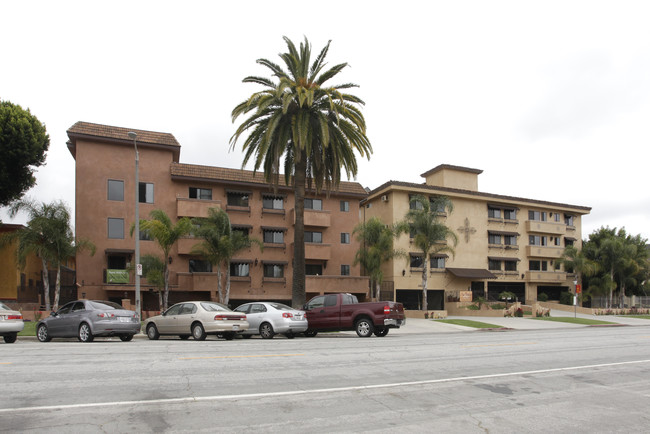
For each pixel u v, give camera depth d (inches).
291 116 1003.9
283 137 997.8
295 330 735.1
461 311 1558.8
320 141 1025.5
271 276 1451.8
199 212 1338.6
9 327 637.9
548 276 1978.3
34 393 290.5
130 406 262.2
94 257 1245.7
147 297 1293.1
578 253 1950.1
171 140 1364.4
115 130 1317.7
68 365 391.2
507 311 1456.7
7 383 318.7
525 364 445.4
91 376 344.2
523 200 1979.6
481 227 1875.0
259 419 243.4
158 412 251.8
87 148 1274.6
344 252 1568.7
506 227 1941.4
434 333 956.6
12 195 1208.2
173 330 707.4
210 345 572.7
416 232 1437.0
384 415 257.4
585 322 1336.1
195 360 423.8
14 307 1086.4
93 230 1251.8
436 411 268.4
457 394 311.4
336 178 1019.3
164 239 1070.4
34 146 1157.1
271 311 743.1
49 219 1029.2
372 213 1804.9
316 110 1019.3
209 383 325.1
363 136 1030.4
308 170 1114.1
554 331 1018.7
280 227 1471.5
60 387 307.4
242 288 1387.8
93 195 1264.8
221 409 260.1
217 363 408.2
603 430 242.1
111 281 1219.2
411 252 1679.4
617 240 1977.1
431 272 1706.4
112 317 656.4
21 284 1204.5
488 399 300.5
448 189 1771.7
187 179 1368.1
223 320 680.4
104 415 244.5
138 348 530.0
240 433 220.8
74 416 241.8
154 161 1344.7
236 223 1421.0
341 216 1585.9
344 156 1045.8
